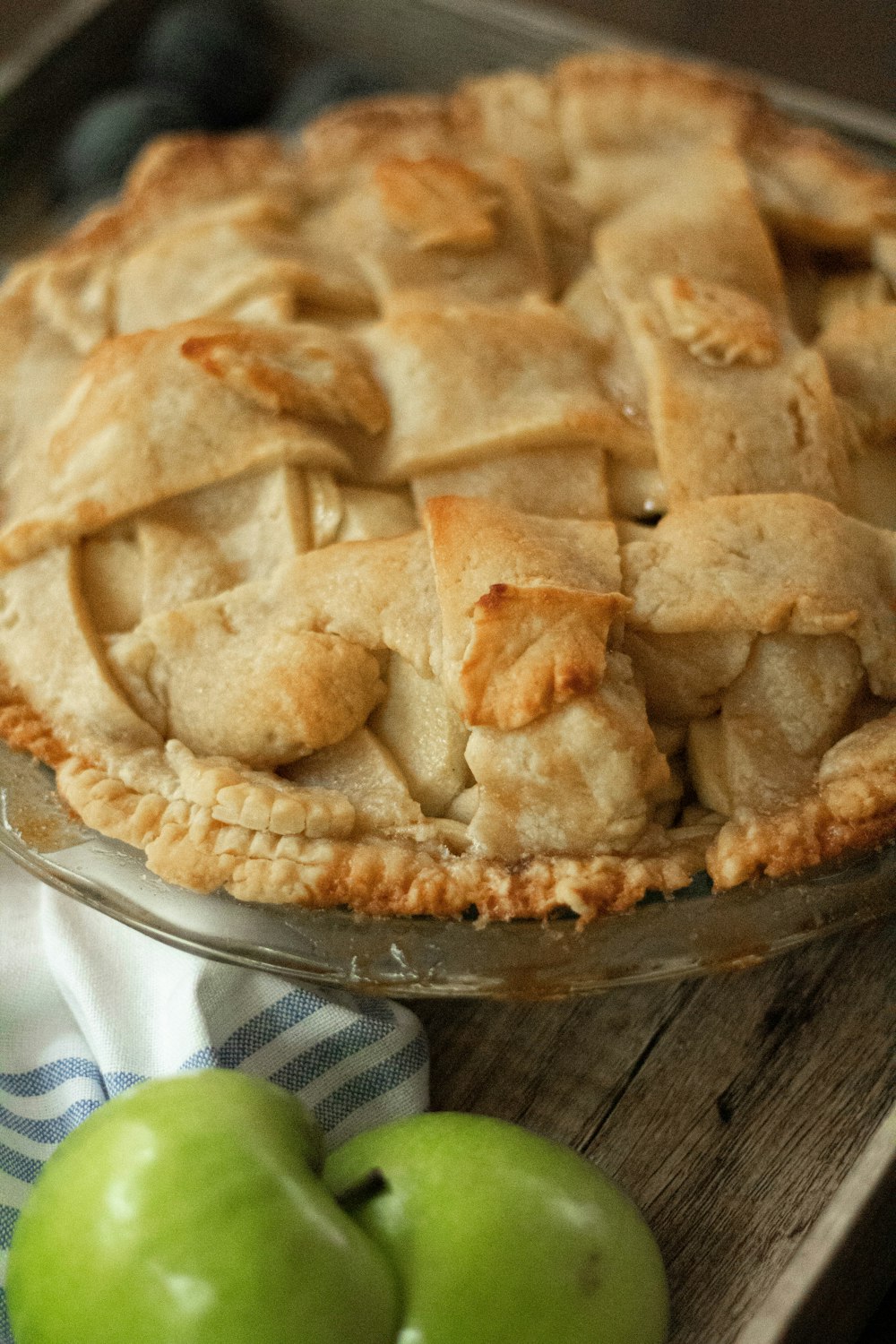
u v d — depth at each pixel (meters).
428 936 0.58
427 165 0.68
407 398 0.63
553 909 0.58
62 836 0.60
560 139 0.72
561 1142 0.59
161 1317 0.52
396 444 0.62
